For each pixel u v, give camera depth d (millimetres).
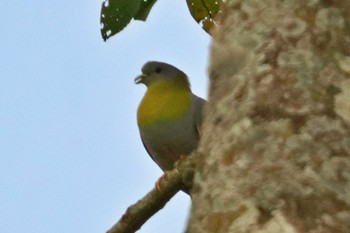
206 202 6223
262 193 5973
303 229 5766
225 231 5973
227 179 6168
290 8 6641
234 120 6387
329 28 6543
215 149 6387
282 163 6051
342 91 6289
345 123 6172
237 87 6516
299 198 5891
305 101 6254
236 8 6895
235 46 6719
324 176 5961
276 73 6410
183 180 9367
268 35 6598
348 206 5852
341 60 6434
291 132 6156
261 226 5852
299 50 6461
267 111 6285
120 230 9648
